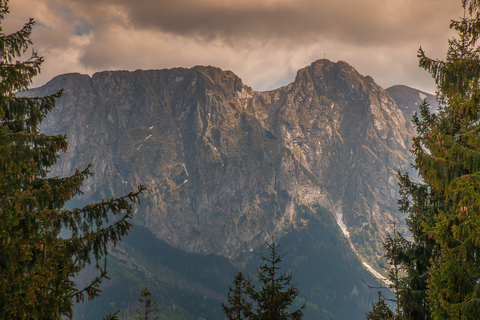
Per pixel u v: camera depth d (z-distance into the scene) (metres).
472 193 15.55
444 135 17.97
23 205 16.11
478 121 18.47
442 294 16.59
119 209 18.41
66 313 15.86
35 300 14.35
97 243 18.14
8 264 14.72
